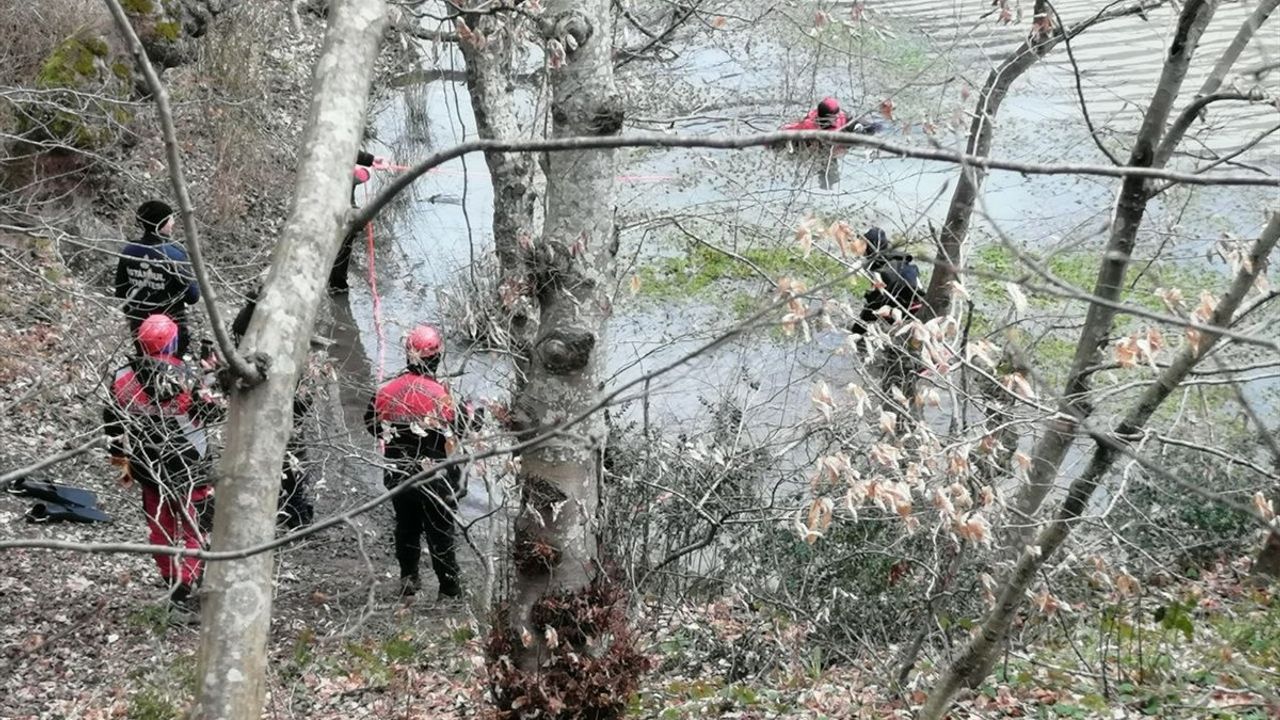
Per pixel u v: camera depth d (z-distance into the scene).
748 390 9.53
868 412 6.98
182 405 7.31
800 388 10.05
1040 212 12.95
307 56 19.36
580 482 6.10
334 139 2.75
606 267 5.99
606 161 5.85
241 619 2.41
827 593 8.17
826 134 2.33
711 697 7.19
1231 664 7.38
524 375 7.45
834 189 11.95
